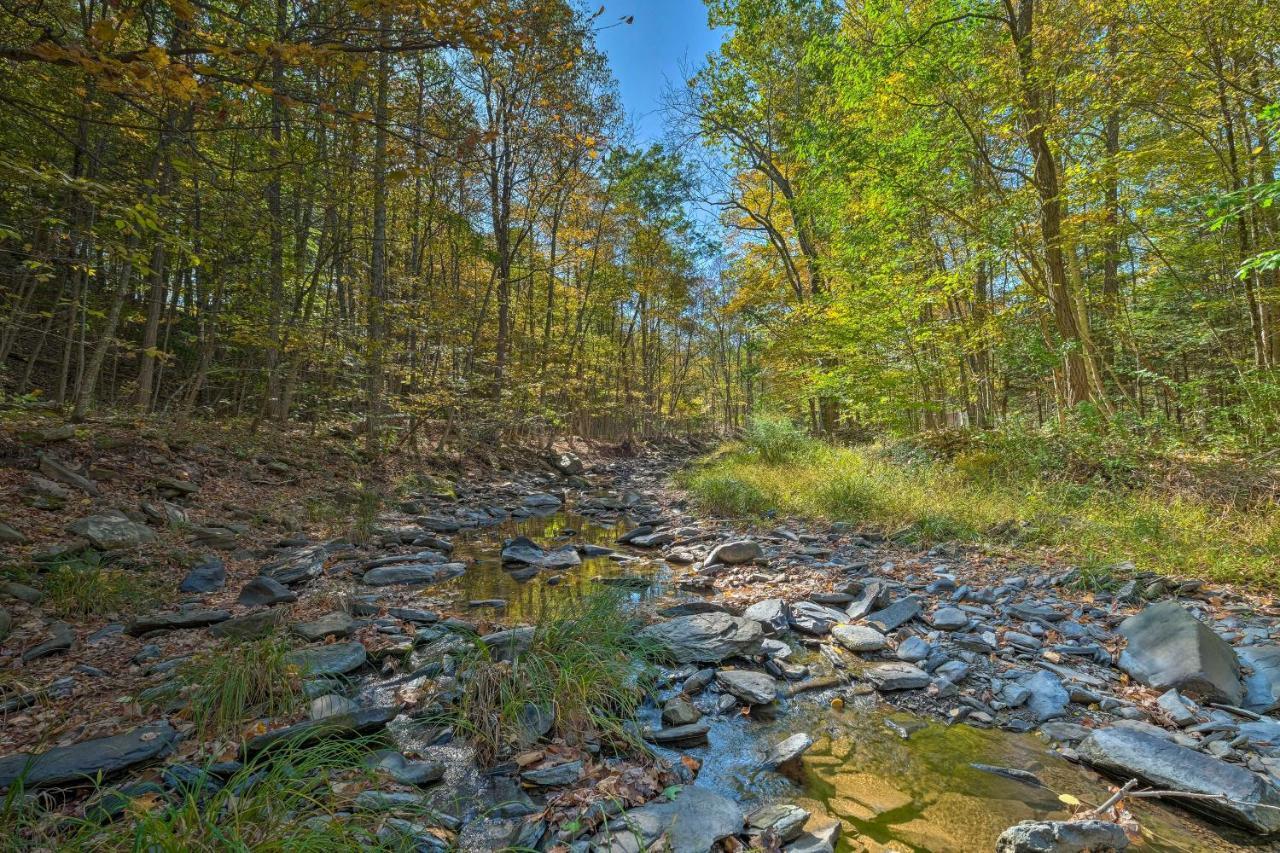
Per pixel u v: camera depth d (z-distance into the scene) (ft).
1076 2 30.27
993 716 12.05
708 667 14.19
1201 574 18.07
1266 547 18.69
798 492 34.32
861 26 41.01
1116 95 29.63
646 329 104.53
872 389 45.55
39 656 12.86
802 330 51.29
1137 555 19.79
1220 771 9.02
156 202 17.80
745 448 51.11
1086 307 38.09
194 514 24.49
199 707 10.54
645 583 21.21
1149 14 26.66
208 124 17.78
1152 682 12.50
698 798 9.03
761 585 20.61
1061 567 19.99
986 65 33.01
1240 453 27.37
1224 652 12.67
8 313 35.99
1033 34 30.27
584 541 30.12
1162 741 9.93
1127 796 9.18
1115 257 36.27
